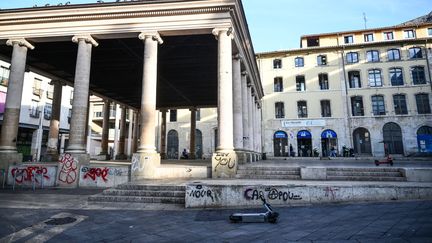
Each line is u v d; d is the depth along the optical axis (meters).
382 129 33.94
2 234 6.00
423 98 33.75
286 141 36.31
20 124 28.44
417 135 33.19
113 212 8.00
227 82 12.44
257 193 8.38
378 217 6.39
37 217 7.44
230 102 12.38
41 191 11.60
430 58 34.09
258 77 25.16
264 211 7.59
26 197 10.32
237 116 15.44
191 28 13.05
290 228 5.93
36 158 30.11
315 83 36.34
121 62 19.64
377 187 8.42
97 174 12.45
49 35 14.11
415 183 9.66
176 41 16.02
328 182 9.90
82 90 13.41
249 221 6.58
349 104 35.09
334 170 11.52
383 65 35.12
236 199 8.37
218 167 11.72
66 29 13.99
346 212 7.08
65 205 8.97
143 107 12.79
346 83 35.50
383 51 35.38
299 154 35.78
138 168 12.06
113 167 12.44
